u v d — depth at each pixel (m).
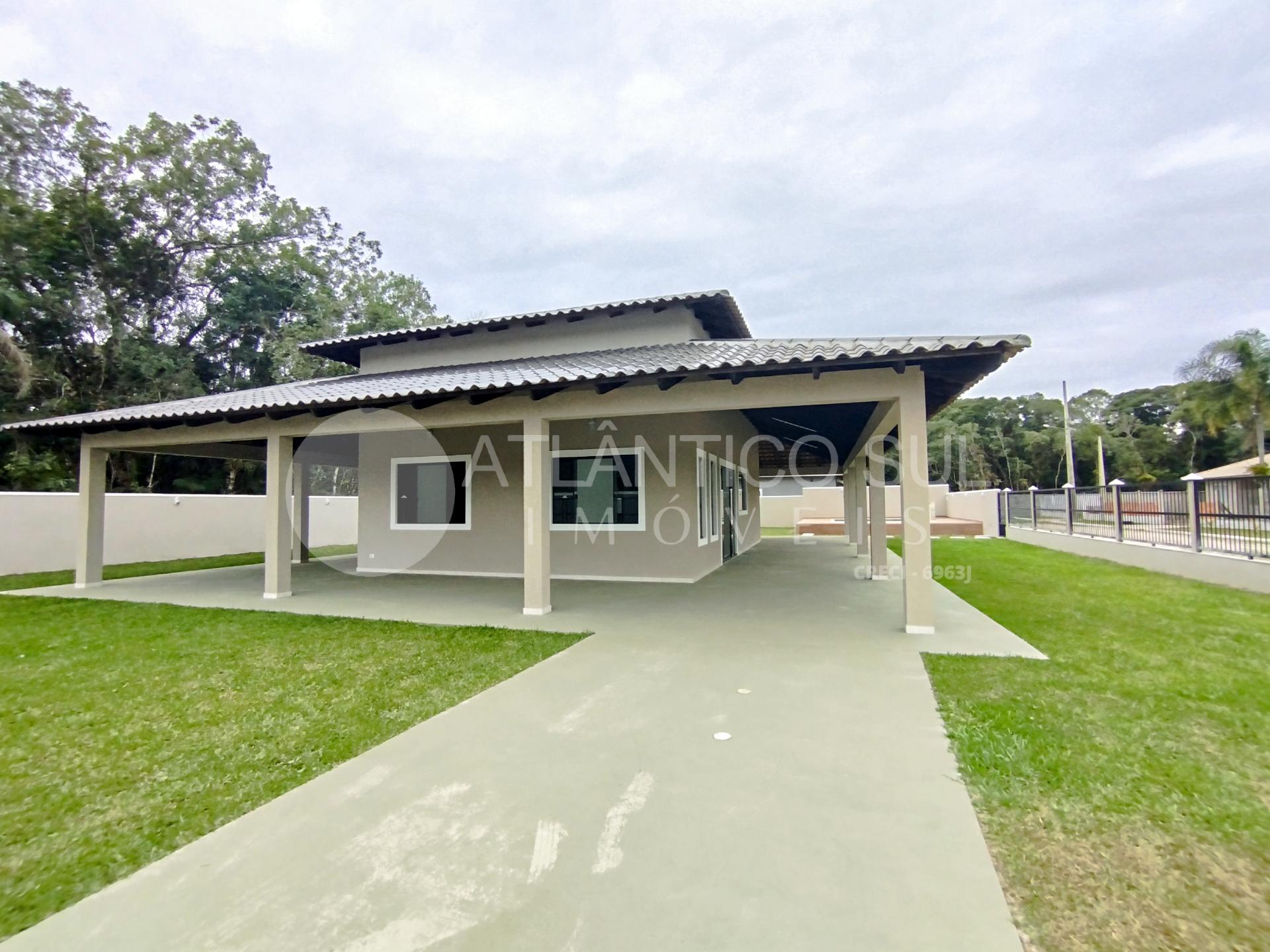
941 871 2.42
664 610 7.97
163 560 15.32
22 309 19.16
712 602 8.60
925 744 3.61
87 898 2.32
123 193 22.38
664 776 3.25
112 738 3.87
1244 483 9.46
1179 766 3.31
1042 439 45.66
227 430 9.81
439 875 2.42
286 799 3.06
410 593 9.65
